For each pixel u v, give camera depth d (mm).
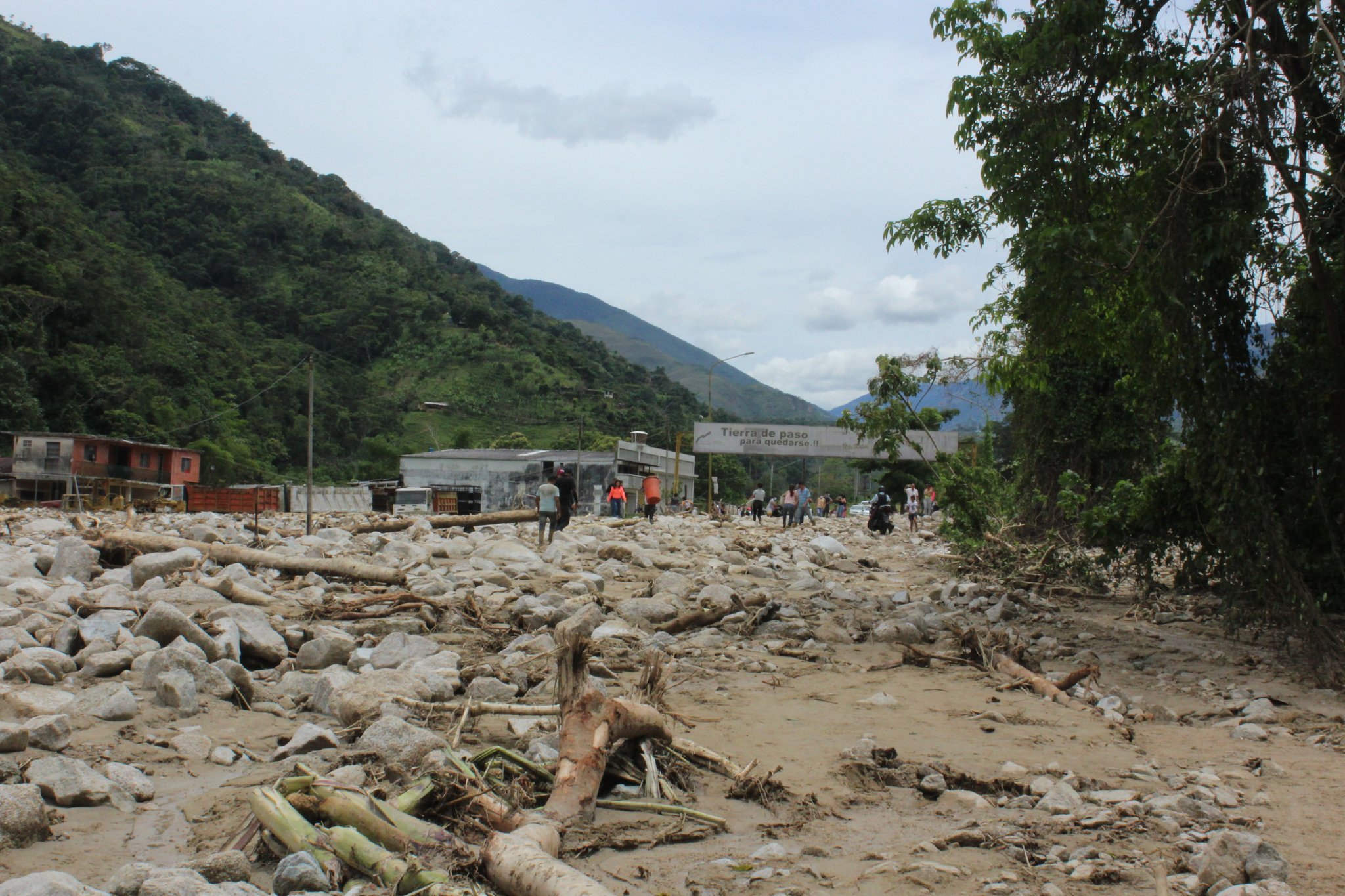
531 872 3674
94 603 8742
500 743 5906
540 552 16812
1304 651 9172
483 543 16656
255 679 7320
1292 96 9430
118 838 4309
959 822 4961
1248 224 9117
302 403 91688
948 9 11547
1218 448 9820
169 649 6742
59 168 128000
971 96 11008
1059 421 18172
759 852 4438
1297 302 10328
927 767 5777
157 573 10688
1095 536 12398
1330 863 4406
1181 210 9516
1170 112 9898
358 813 4215
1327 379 9805
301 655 7785
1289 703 7918
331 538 18062
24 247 76125
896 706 7527
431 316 122250
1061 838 4668
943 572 17312
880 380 15469
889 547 25562
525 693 7285
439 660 7680
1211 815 5016
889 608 12812
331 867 3896
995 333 14352
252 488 44125
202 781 5090
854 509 60562
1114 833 4707
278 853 4141
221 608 8516
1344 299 9961
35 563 11898
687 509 48000
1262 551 9531
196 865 3809
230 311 108500
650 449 60594
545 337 127750
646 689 6727
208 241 121688
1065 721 7199
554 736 5688
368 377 109250
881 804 5277
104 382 69375
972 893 4008
